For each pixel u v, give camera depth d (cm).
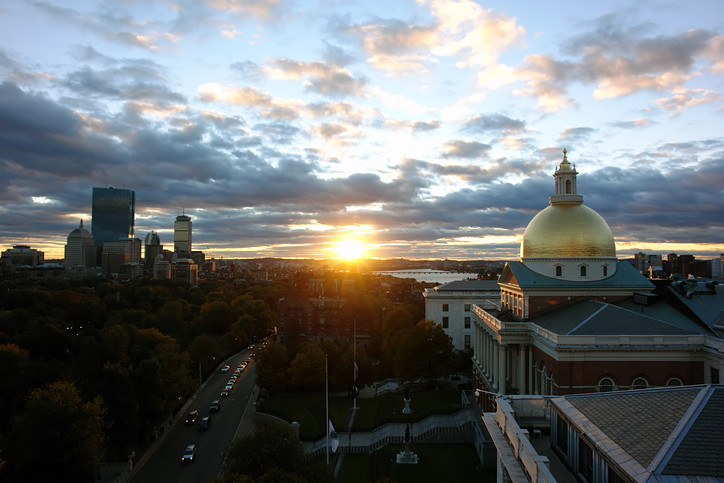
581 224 7862
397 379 10556
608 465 2364
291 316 15612
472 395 9550
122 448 7431
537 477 2505
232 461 5612
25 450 6134
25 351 10044
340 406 9925
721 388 2467
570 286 7669
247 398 11031
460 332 13412
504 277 8888
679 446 2097
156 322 15900
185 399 10788
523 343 7088
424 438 7469
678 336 5678
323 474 5488
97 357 8431
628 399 2792
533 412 3759
